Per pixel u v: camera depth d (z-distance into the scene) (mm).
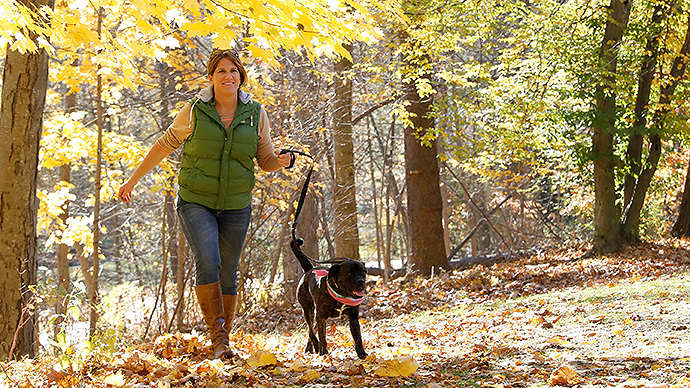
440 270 14609
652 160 15266
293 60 13250
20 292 6316
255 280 12945
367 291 13172
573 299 8312
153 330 10336
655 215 23375
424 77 15070
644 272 11422
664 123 15086
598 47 14633
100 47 4719
